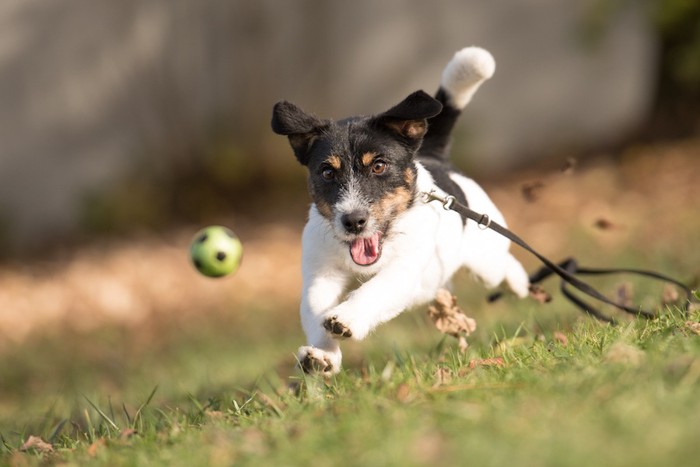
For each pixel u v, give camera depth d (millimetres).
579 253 13336
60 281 15828
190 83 19625
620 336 5543
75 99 18922
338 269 6121
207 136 19750
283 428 4719
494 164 19766
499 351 5992
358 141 6125
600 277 11125
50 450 5844
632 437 3699
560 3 20062
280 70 19672
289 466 4059
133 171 19359
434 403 4582
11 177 18578
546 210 16266
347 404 4859
